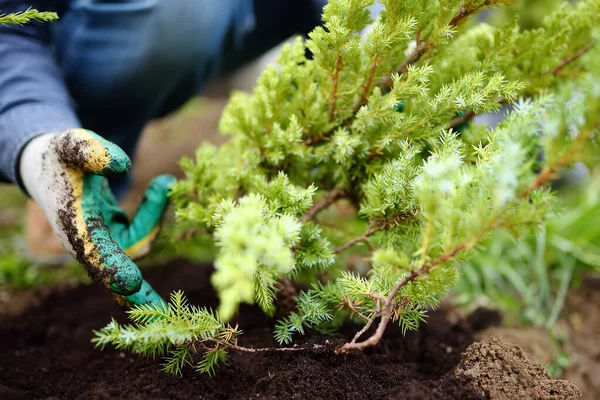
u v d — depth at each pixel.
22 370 1.08
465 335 1.20
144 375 1.01
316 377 0.97
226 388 0.99
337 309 1.03
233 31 1.65
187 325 0.93
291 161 1.07
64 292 1.36
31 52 1.19
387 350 1.07
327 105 1.06
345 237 1.16
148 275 1.35
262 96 1.05
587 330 1.36
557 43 1.07
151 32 1.35
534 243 1.58
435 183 0.88
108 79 1.38
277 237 0.84
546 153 0.86
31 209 1.52
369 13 0.99
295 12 1.78
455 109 0.99
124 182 1.59
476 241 0.88
